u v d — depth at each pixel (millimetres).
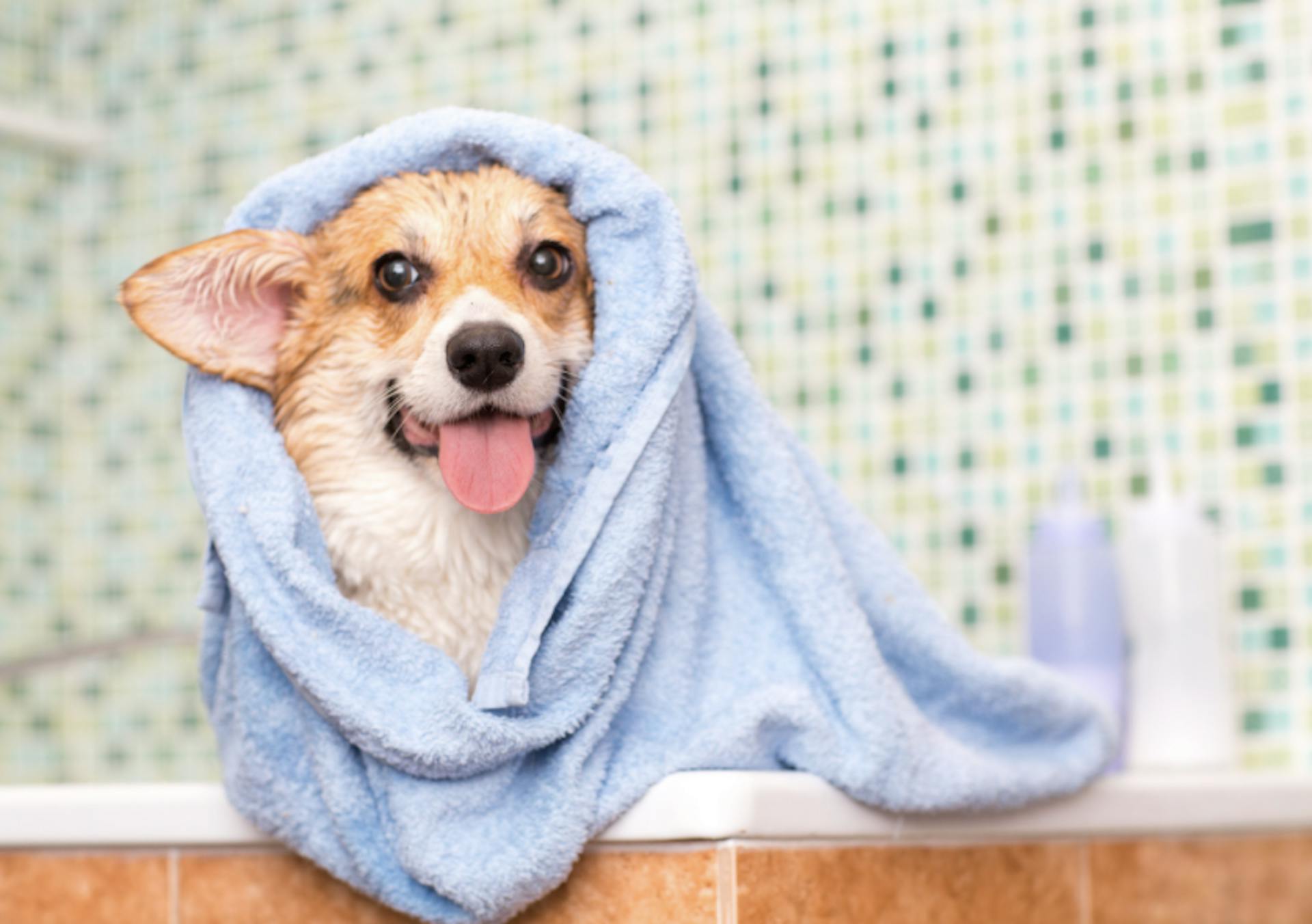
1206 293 1677
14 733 2121
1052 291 1738
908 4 1828
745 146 1891
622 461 885
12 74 2201
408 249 949
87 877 1049
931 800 983
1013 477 1736
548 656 872
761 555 990
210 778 2059
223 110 2168
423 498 937
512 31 2020
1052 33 1763
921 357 1788
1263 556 1635
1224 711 1566
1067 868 1164
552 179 957
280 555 882
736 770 931
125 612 2141
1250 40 1680
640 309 915
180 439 2133
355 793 895
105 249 2211
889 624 1062
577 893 896
